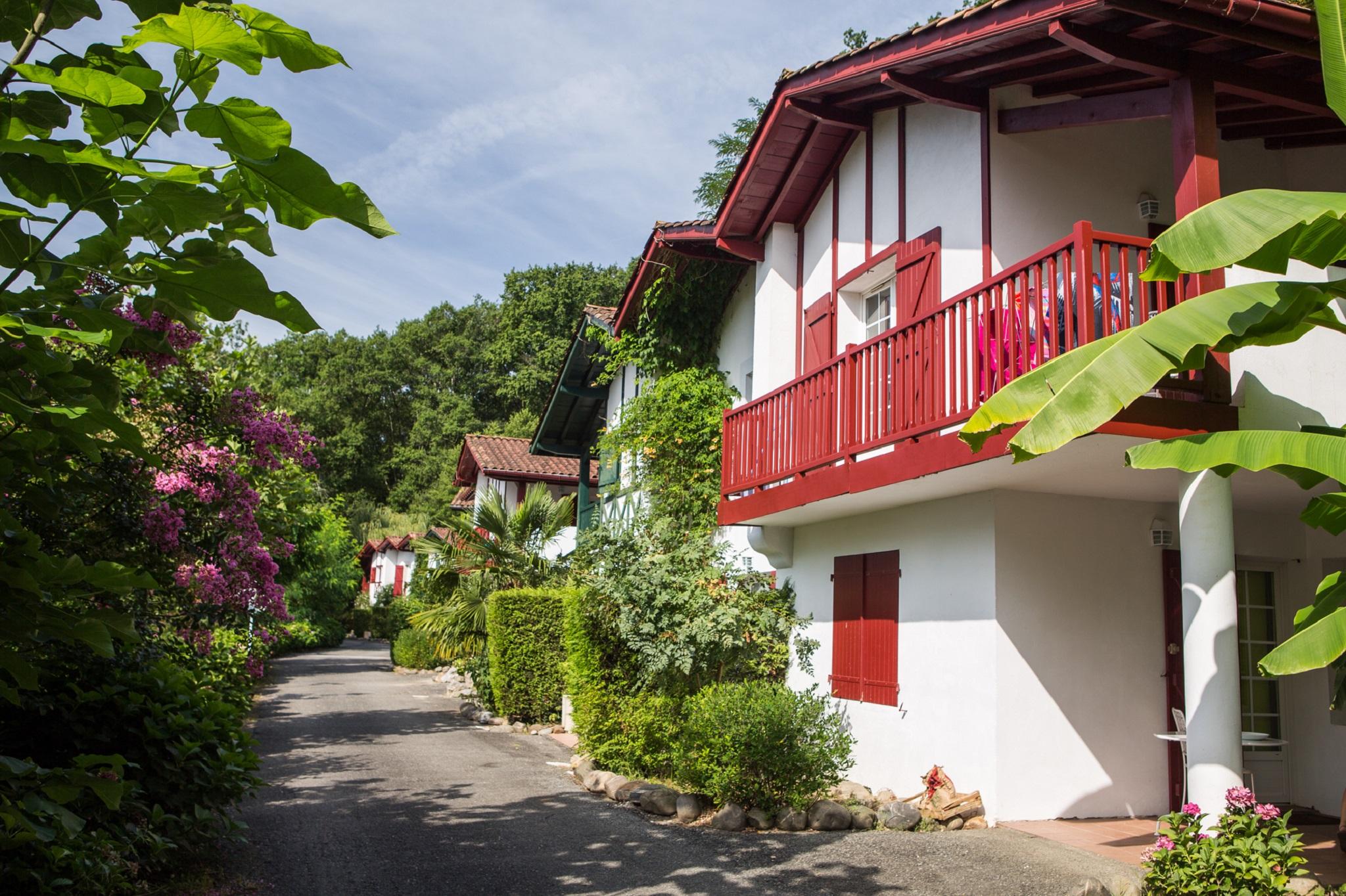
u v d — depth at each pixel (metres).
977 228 8.62
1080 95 8.48
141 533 6.36
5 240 2.54
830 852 7.00
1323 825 8.38
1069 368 5.20
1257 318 4.85
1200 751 6.25
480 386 57.19
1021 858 6.78
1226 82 6.81
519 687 14.71
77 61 2.75
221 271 2.46
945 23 7.76
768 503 10.53
